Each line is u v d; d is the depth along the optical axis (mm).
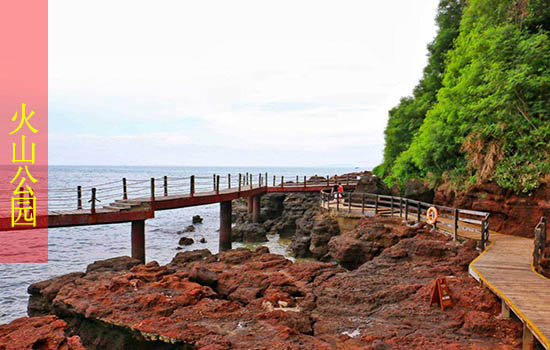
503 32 18594
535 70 17188
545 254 14219
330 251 20438
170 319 10570
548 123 16812
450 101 24500
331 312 11695
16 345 8648
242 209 45156
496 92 18328
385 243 18688
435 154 24797
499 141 19016
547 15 18547
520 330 8883
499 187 18453
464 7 28703
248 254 18062
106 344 10789
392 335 9344
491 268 11703
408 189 26797
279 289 13016
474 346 8383
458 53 26500
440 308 10641
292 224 35844
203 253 18938
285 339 9203
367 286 13219
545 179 16438
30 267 24312
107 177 131375
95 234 39094
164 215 61438
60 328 9602
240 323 10344
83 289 12828
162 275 14172
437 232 17719
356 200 28906
